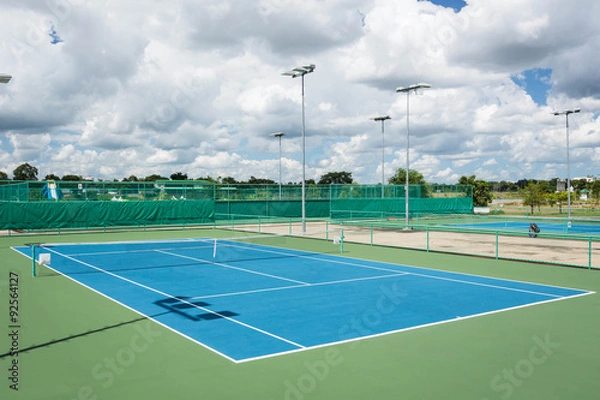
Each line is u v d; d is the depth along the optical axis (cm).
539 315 1218
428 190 5794
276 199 5112
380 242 2986
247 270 1928
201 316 1210
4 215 3497
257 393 750
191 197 4344
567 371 839
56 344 990
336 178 9125
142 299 1401
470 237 3300
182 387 773
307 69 3209
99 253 2495
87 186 3925
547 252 2489
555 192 7706
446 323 1143
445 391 757
